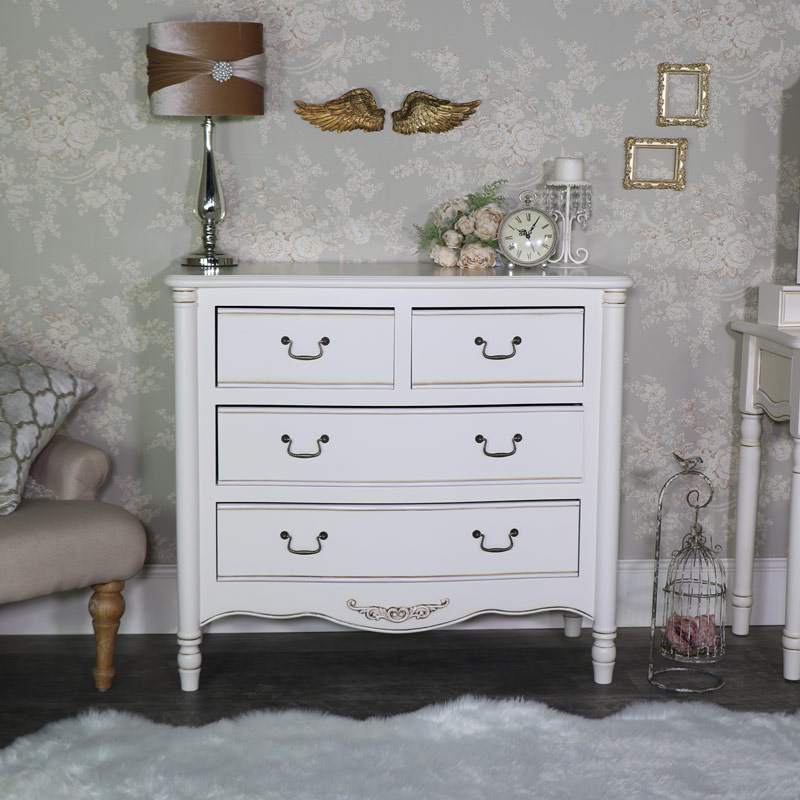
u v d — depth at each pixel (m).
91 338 2.90
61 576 2.37
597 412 2.49
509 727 2.35
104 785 2.08
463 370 2.45
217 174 2.77
